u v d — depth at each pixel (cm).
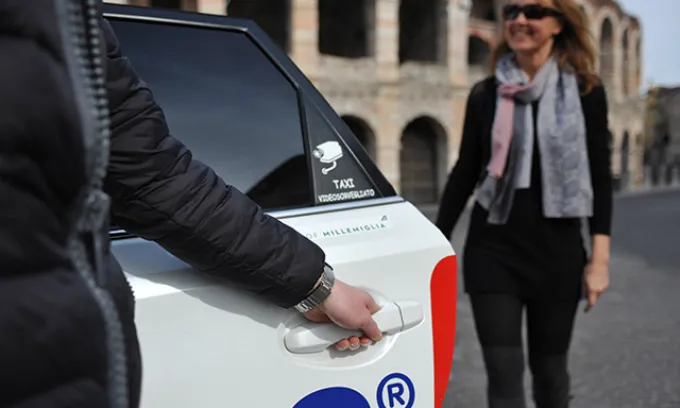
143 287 121
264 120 165
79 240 77
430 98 2028
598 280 254
